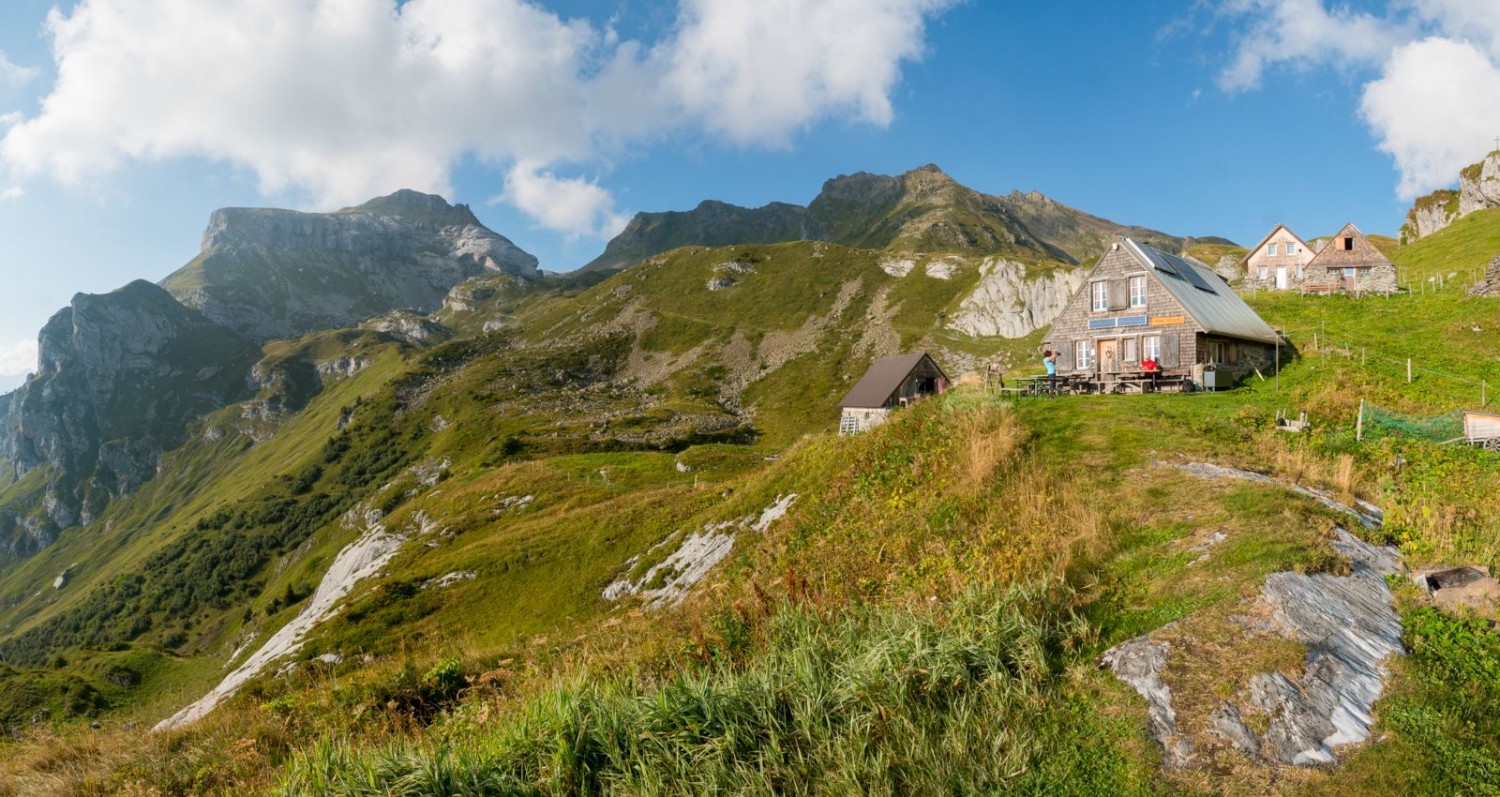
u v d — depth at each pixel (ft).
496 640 122.83
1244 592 33.40
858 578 47.60
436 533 214.69
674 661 37.73
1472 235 224.33
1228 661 28.81
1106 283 133.69
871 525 61.26
